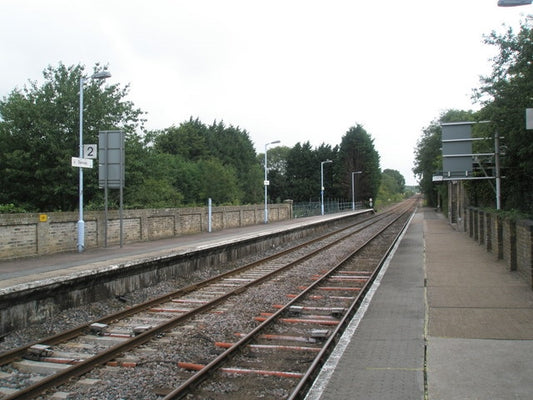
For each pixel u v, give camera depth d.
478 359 6.17
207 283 13.98
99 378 6.56
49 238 15.39
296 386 5.84
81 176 16.61
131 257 14.20
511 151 22.45
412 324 8.12
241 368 6.90
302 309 10.47
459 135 24.67
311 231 35.94
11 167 20.61
